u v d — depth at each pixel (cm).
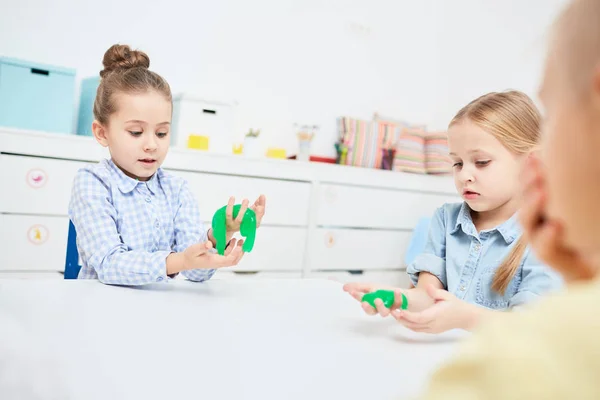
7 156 192
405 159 314
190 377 47
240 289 88
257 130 285
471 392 24
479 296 102
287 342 59
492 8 357
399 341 63
